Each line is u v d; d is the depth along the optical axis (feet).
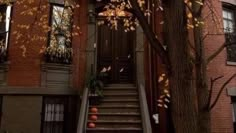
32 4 32.17
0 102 30.25
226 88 30.17
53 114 31.14
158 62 32.14
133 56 35.01
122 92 31.78
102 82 31.81
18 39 31.55
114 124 27.25
